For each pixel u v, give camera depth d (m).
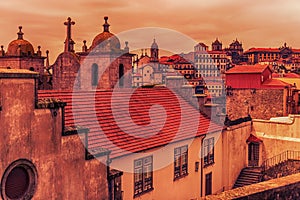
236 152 33.44
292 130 33.97
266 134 35.25
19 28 37.78
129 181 20.47
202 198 14.52
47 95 21.33
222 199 14.43
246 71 53.06
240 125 34.03
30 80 13.12
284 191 16.08
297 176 17.42
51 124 13.87
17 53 36.97
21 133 12.88
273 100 50.38
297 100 53.53
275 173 31.89
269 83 51.59
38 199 13.50
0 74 12.13
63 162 14.34
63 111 14.35
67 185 14.52
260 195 15.28
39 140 13.46
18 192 13.07
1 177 12.34
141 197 21.45
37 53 38.84
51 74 36.44
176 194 25.00
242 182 33.16
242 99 52.53
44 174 13.67
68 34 37.00
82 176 15.12
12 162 12.62
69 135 14.55
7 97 12.45
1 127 12.30
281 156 33.53
